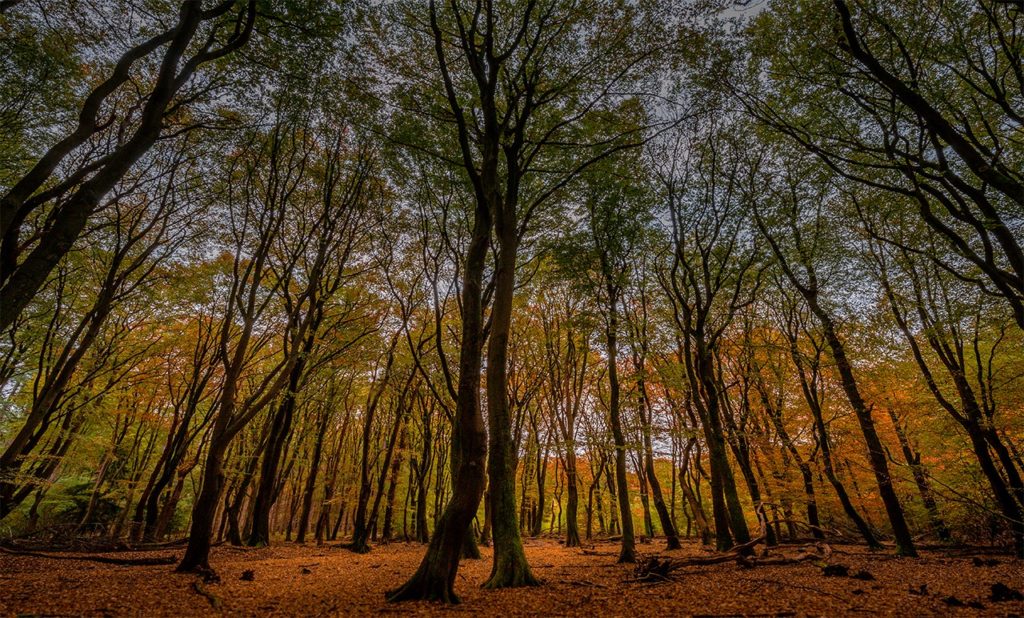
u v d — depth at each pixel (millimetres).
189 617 7078
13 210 5551
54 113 13086
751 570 12867
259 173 15797
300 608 7805
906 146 12016
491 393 10875
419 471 30547
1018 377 16234
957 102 12828
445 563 8516
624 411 27703
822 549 15430
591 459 35531
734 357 23969
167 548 18938
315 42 11727
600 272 19516
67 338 18688
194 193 16250
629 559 15734
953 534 21031
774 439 23734
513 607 7957
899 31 11789
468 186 17188
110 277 13789
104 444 21453
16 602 7582
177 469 20922
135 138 6695
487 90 11508
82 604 7633
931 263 18031
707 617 7234
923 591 9023
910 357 19938
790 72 13523
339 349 19719
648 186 20000
